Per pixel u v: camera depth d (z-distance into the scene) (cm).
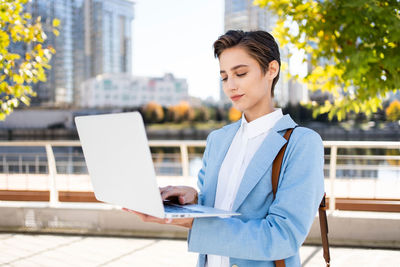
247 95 113
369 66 343
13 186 643
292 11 363
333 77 403
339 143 421
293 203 100
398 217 412
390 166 541
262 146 112
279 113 122
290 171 105
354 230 416
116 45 11275
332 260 371
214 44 117
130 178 91
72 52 9831
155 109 9275
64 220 471
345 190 559
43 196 552
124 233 459
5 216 478
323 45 366
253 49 110
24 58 339
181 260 377
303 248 406
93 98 10144
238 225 100
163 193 117
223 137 134
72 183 648
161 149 2628
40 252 399
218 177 128
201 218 101
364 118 4884
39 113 7738
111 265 362
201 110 9188
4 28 328
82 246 418
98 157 109
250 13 7606
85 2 10306
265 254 96
